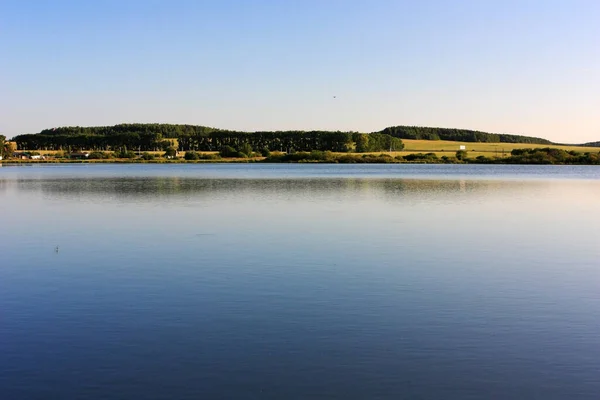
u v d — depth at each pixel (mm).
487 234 30906
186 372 12070
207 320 15430
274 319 15484
